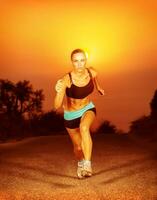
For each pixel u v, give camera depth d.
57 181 8.88
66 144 15.29
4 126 24.44
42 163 11.09
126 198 7.30
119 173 9.41
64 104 9.25
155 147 13.49
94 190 7.96
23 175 9.56
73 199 7.37
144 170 9.58
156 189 7.80
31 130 27.75
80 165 9.16
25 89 30.62
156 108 21.41
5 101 29.81
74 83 8.89
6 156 12.45
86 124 8.91
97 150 13.39
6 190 8.14
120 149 13.41
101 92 9.33
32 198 7.51
